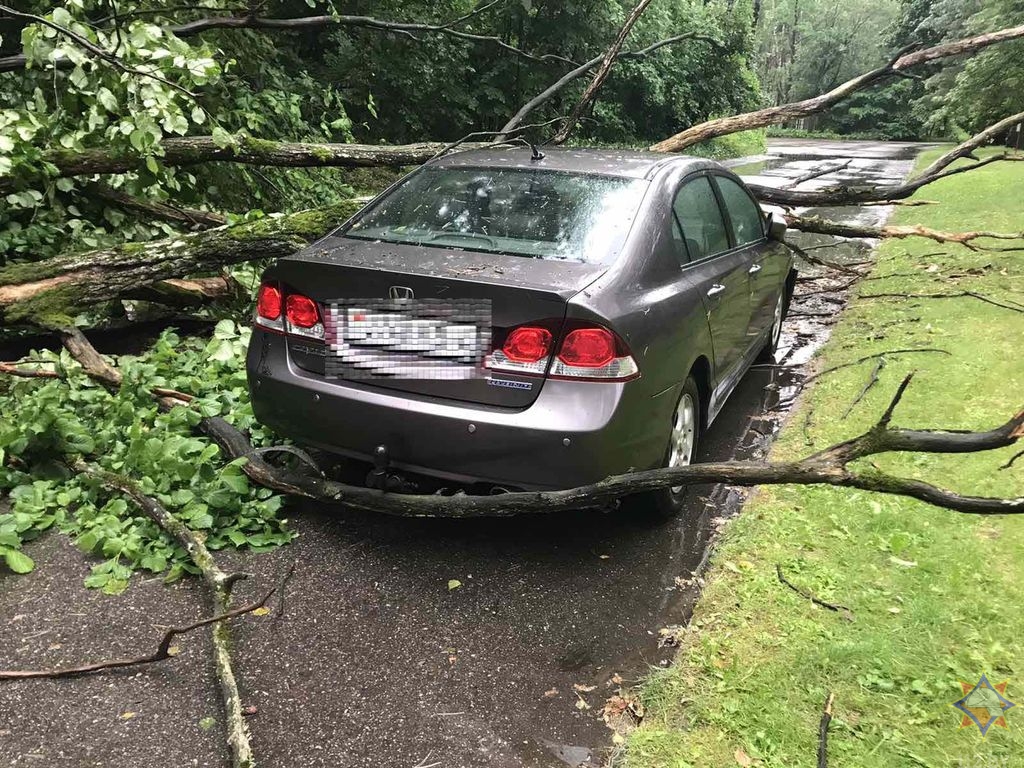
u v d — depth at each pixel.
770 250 5.23
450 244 3.36
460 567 3.18
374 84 11.96
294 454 3.56
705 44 22.75
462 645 2.70
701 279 3.76
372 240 3.48
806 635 2.67
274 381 3.26
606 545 3.39
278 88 8.95
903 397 4.71
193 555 2.92
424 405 2.96
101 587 2.89
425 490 3.28
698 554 3.33
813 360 5.96
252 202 7.14
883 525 3.36
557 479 2.87
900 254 9.10
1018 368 5.08
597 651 2.70
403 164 6.18
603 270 3.06
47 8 5.86
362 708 2.38
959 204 12.38
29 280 4.27
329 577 3.06
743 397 5.31
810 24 71.94
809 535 3.30
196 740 2.23
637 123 21.33
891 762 2.15
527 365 2.84
